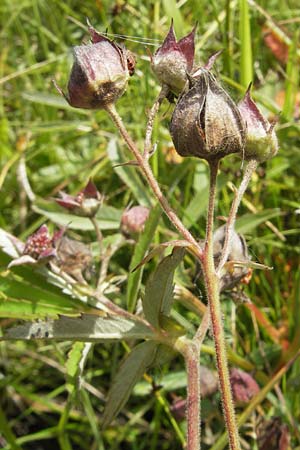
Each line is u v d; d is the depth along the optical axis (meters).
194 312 0.26
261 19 0.35
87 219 0.30
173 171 0.32
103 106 0.21
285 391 0.28
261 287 0.30
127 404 0.31
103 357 0.32
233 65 0.34
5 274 0.24
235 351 0.29
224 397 0.19
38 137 0.38
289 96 0.32
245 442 0.27
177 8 0.32
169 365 0.30
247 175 0.21
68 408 0.28
